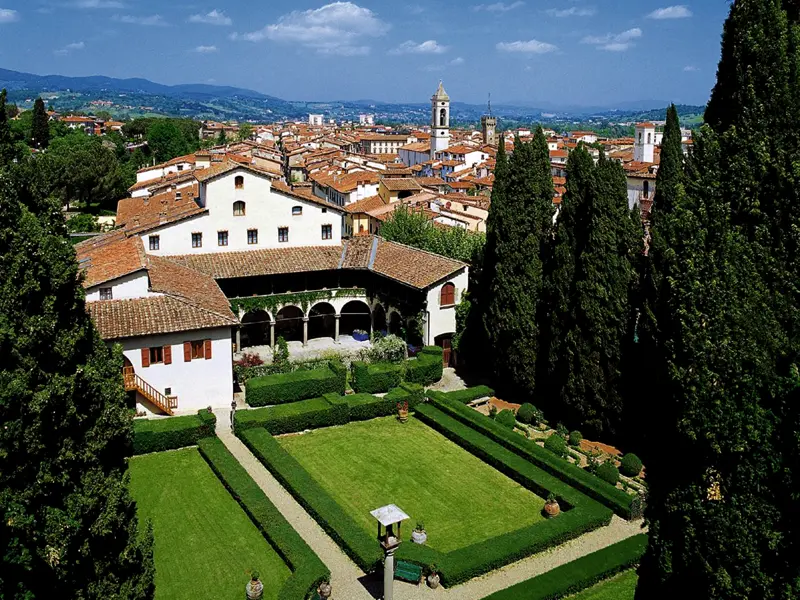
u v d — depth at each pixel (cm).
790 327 1983
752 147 2125
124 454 2706
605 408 4456
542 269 5009
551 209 5122
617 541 3481
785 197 2048
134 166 17138
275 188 6644
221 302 5425
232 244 6581
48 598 2077
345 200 11419
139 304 4988
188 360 4953
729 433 1961
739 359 1977
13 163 2581
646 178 10481
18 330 2088
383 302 6469
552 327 4738
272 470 4094
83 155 13175
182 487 3969
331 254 6762
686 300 2109
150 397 4772
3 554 1903
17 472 2012
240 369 5500
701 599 2030
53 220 2481
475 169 15938
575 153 4566
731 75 2331
